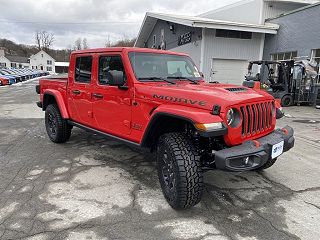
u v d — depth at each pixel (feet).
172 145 10.83
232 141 10.77
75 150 18.53
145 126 12.84
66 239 9.30
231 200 12.13
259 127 11.93
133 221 10.41
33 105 42.65
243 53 56.49
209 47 54.80
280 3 64.59
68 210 11.05
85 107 16.74
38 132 23.82
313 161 17.24
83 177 14.17
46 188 12.89
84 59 16.57
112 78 12.85
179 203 10.71
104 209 11.18
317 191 13.10
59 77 21.88
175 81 14.37
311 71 45.11
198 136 11.33
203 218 10.72
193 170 10.47
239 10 70.03
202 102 10.78
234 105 10.65
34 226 9.95
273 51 57.77
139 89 12.97
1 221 10.21
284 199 12.28
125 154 17.76
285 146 12.21
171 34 70.69
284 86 43.98
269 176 14.71
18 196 12.09
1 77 97.60
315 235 9.77
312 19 48.24
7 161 16.37
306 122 30.66
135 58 13.99
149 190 12.87
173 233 9.75
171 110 11.06
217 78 56.44
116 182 13.65
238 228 10.11
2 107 40.27
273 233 9.84
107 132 15.33
